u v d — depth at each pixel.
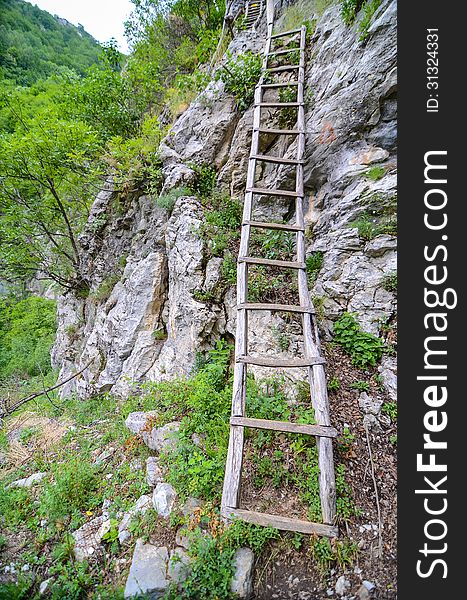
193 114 6.61
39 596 2.52
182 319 5.04
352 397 3.33
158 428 3.66
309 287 4.27
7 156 7.00
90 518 3.12
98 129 8.42
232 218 5.28
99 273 7.89
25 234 8.27
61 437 5.00
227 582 2.17
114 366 6.00
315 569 2.29
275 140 5.66
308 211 4.85
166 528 2.63
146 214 6.78
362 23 4.43
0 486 3.90
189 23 11.72
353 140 4.40
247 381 3.69
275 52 5.75
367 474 2.78
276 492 2.76
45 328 11.95
